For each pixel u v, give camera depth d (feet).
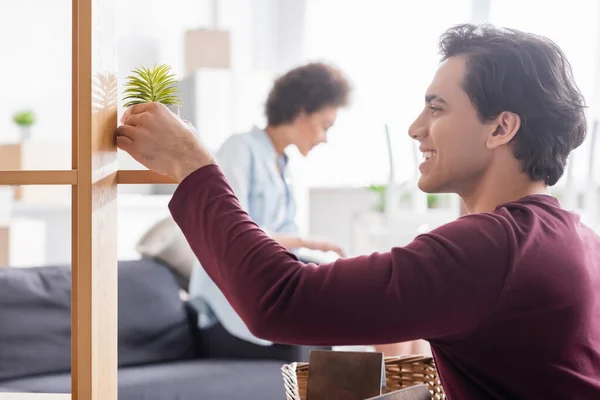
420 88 15.39
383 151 15.58
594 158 11.84
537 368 2.93
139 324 8.41
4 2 14.74
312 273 2.94
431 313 2.83
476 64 3.26
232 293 3.07
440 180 3.42
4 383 7.48
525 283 2.88
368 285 2.85
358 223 13.88
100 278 3.37
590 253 3.24
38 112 14.97
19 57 14.87
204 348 8.74
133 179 3.70
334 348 8.66
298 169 13.35
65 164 13.91
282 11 15.76
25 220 13.65
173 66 15.58
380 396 2.94
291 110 8.12
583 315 2.99
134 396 7.14
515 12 14.49
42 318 7.96
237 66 15.71
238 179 8.02
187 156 3.30
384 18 15.44
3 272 8.11
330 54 15.65
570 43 14.44
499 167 3.33
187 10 15.64
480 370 2.98
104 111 3.39
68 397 3.80
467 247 2.89
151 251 9.25
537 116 3.23
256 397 7.27
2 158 13.32
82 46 3.11
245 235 3.08
